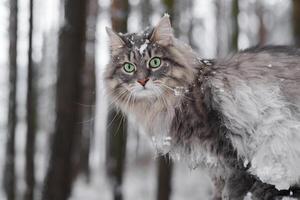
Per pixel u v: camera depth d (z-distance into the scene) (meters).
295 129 4.66
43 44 14.31
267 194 4.86
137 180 20.34
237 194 5.04
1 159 17.78
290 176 4.70
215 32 17.03
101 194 17.20
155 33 5.18
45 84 18.42
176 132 5.07
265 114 4.71
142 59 5.12
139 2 13.55
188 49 5.24
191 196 16.55
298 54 5.21
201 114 4.93
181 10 15.19
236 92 4.82
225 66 5.05
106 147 18.47
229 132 4.80
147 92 5.07
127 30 11.10
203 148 5.00
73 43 9.37
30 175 11.23
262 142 4.70
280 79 4.86
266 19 20.95
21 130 22.88
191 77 5.02
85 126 18.20
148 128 5.30
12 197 12.15
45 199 9.53
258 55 5.15
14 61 11.41
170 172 12.28
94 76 16.84
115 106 5.61
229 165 5.01
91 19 15.09
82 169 19.89
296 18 11.17
